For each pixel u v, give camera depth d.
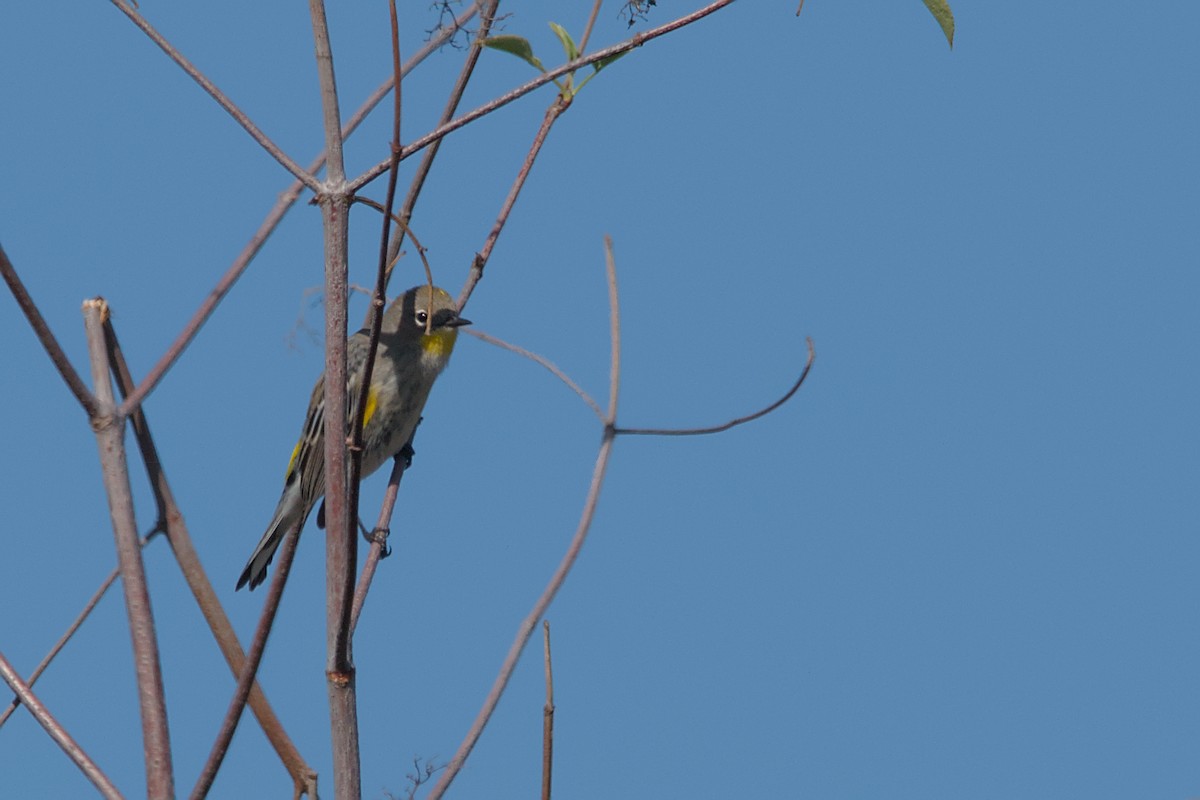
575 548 8.06
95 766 6.10
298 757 6.88
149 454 7.24
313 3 7.34
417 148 7.36
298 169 7.28
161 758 5.83
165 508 7.17
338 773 6.81
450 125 7.38
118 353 7.29
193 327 7.05
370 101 8.48
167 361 6.78
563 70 7.56
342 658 6.91
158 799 5.75
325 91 7.30
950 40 8.55
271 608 5.91
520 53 8.65
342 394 7.09
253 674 5.86
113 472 6.32
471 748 7.10
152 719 5.89
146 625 6.06
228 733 5.82
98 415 6.39
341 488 7.03
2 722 6.34
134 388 7.21
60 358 6.24
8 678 6.35
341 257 7.18
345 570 6.89
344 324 7.16
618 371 8.97
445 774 6.96
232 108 7.44
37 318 6.16
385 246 6.90
